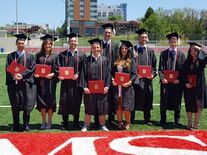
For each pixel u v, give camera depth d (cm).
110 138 386
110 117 473
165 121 477
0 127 459
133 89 452
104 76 438
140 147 354
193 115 522
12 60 436
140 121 498
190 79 440
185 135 402
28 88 434
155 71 477
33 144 363
